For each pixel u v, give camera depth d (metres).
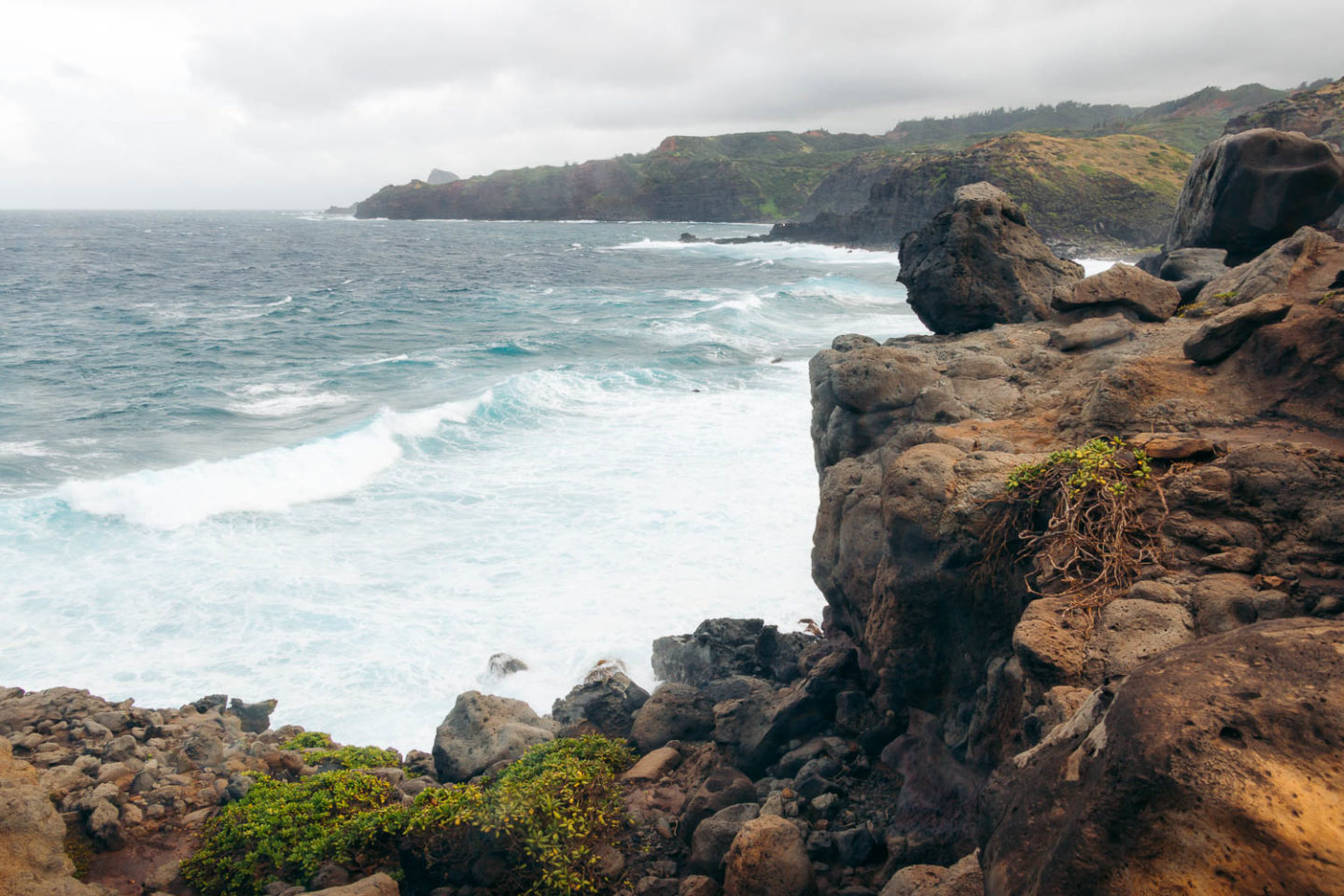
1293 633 3.40
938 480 7.77
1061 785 3.63
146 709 12.01
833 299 58.28
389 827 8.45
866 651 9.67
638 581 16.61
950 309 16.02
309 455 22.19
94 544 18.03
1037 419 9.66
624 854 8.40
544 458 23.20
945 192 112.00
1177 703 3.26
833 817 8.26
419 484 21.44
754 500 20.11
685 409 27.89
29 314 56.25
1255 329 8.78
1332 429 7.77
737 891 7.01
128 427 28.41
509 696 13.41
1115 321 12.06
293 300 64.56
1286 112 84.12
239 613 15.60
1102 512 6.74
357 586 16.55
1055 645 5.87
